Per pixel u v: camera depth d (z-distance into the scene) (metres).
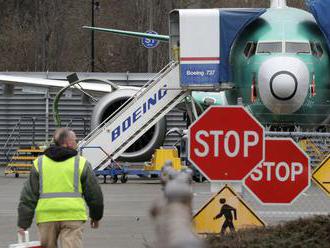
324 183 40.41
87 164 31.41
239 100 72.31
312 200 61.09
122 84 130.38
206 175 35.41
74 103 133.25
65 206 30.83
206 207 35.38
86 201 31.48
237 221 35.31
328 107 79.12
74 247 30.89
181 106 99.69
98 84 103.62
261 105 76.88
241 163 35.41
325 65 78.44
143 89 87.38
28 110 133.62
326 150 63.94
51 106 133.12
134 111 84.94
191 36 80.69
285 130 80.56
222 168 35.47
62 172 30.94
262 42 78.88
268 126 79.25
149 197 70.94
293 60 75.81
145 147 90.12
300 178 36.50
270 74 74.69
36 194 31.28
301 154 36.44
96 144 85.00
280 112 76.12
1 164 133.75
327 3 78.00
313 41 78.88
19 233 31.62
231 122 35.41
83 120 130.50
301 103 75.25
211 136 35.41
